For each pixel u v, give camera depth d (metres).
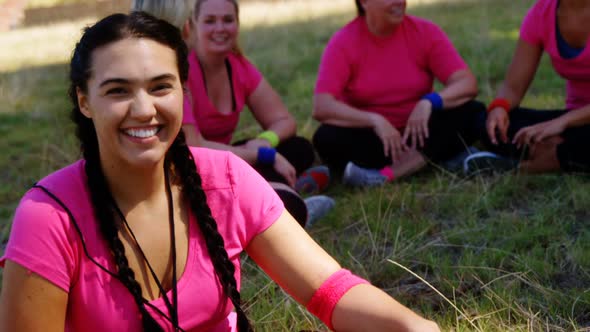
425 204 4.18
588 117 4.27
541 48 4.60
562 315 2.95
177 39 2.04
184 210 2.15
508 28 8.42
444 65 4.70
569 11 4.35
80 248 2.02
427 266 3.43
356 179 4.54
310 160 4.62
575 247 3.46
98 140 2.05
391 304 2.16
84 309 2.03
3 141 6.02
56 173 2.10
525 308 2.97
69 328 2.07
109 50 1.95
